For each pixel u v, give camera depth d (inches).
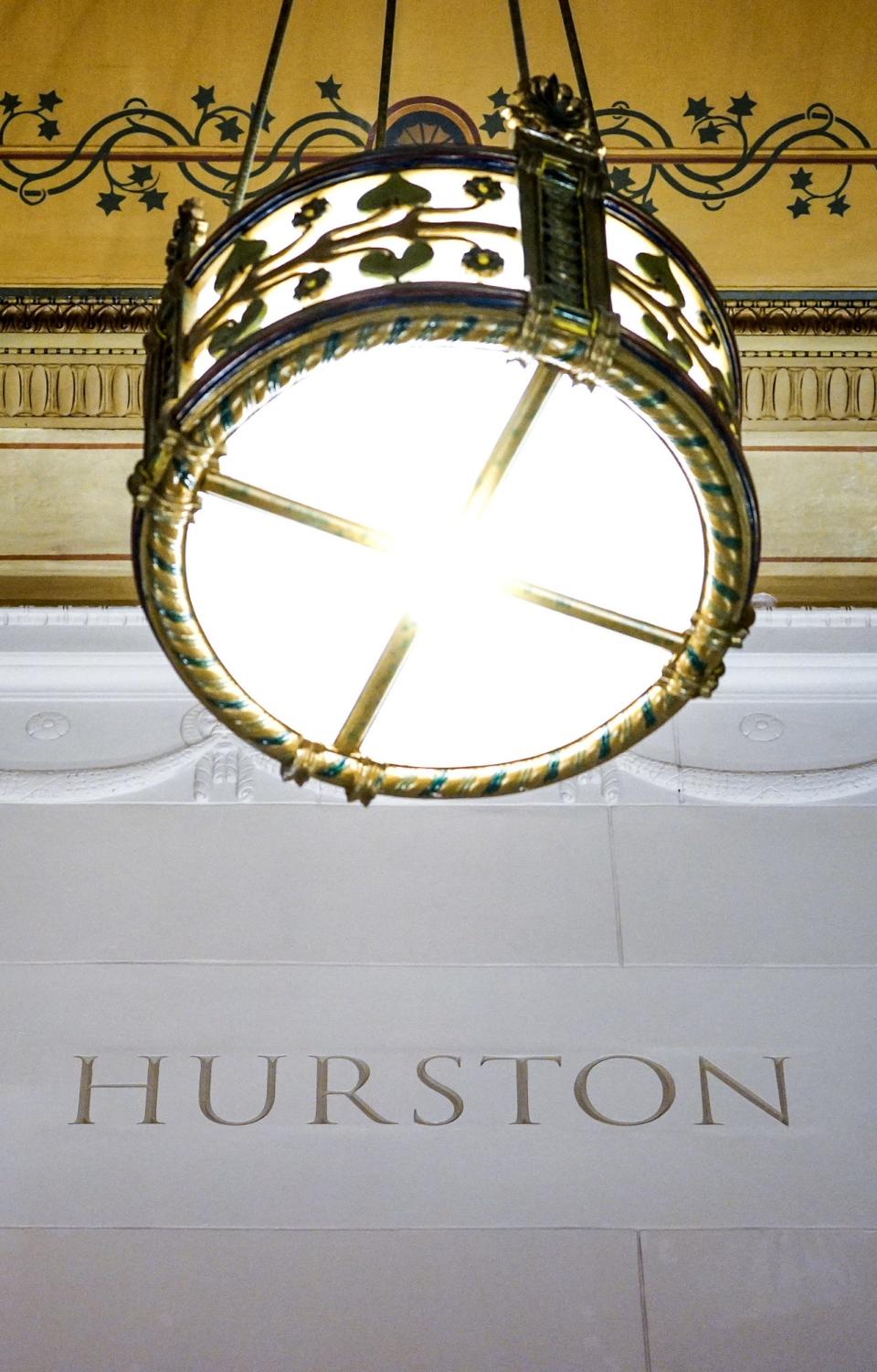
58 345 203.2
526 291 99.1
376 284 103.3
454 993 179.8
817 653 220.5
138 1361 150.6
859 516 217.8
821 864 194.9
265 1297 155.4
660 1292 156.2
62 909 187.0
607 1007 178.9
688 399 101.7
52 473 213.5
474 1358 151.3
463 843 195.5
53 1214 160.7
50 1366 149.9
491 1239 159.8
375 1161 165.3
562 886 191.0
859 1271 158.1
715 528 106.7
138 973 180.9
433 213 106.0
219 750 205.6
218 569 110.5
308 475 104.8
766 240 196.1
